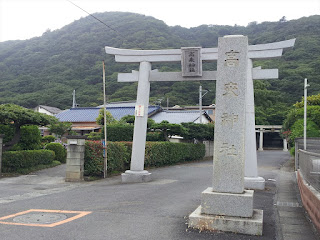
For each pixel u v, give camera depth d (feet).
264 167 71.51
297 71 155.94
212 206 19.44
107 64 187.01
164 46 178.09
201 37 221.87
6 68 204.23
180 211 23.59
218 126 20.53
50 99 160.35
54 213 23.08
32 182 42.32
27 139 59.11
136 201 27.50
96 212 23.29
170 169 62.80
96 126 111.96
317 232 19.39
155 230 18.69
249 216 18.74
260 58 38.11
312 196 22.26
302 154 34.24
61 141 95.25
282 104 156.25
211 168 65.92
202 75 40.81
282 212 25.21
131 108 119.85
